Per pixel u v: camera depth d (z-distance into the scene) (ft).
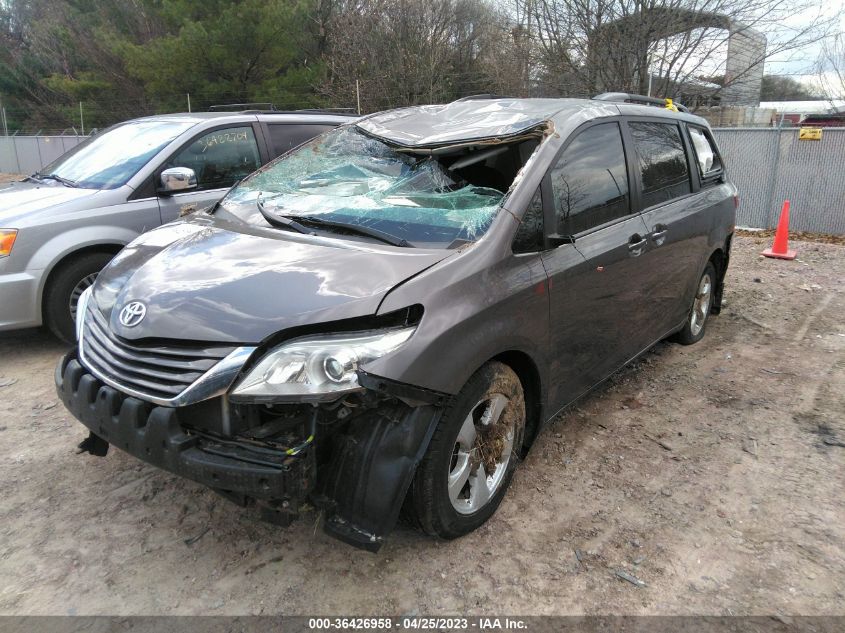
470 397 8.60
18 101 118.42
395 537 9.36
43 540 9.26
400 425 7.89
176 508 10.02
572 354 10.95
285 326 7.59
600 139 11.91
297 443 7.57
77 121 95.55
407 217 9.82
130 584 8.43
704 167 16.58
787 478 11.06
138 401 7.90
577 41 52.95
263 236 9.85
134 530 9.48
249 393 7.38
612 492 10.62
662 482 10.93
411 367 7.68
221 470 7.31
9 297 14.97
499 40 60.95
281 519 7.63
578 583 8.52
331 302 7.81
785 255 28.81
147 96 88.74
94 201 16.21
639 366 16.20
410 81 79.87
